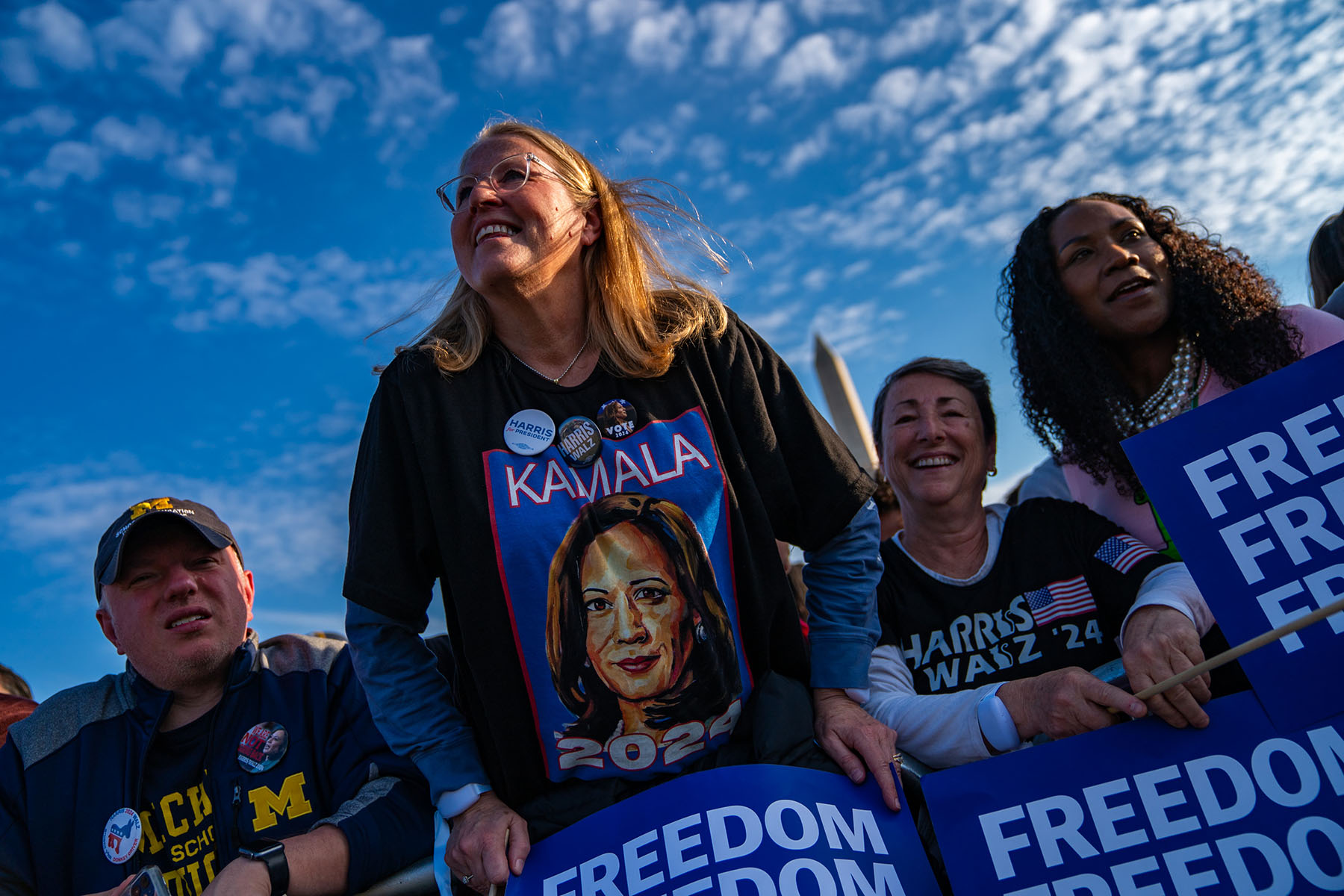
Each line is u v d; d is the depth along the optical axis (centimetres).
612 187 248
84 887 255
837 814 193
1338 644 187
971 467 295
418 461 213
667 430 213
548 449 210
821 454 229
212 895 213
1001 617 272
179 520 282
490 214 218
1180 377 310
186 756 276
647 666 198
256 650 287
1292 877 178
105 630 296
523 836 196
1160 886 183
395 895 238
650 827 188
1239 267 317
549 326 222
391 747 220
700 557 204
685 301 235
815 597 234
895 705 249
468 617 202
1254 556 196
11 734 281
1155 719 197
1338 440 197
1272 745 187
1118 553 265
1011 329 350
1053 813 193
